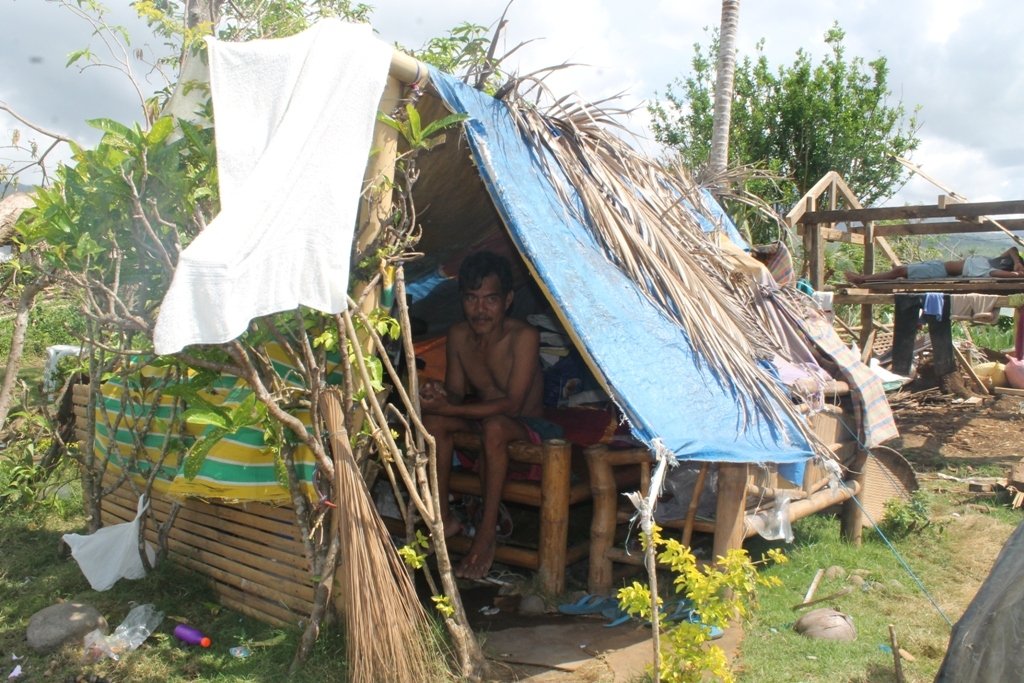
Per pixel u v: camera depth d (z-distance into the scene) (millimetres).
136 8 4727
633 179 5941
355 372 3801
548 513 4809
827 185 11016
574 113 5664
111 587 4668
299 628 4090
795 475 4910
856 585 5285
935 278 10445
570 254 4555
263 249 3209
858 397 5949
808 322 6258
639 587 3414
